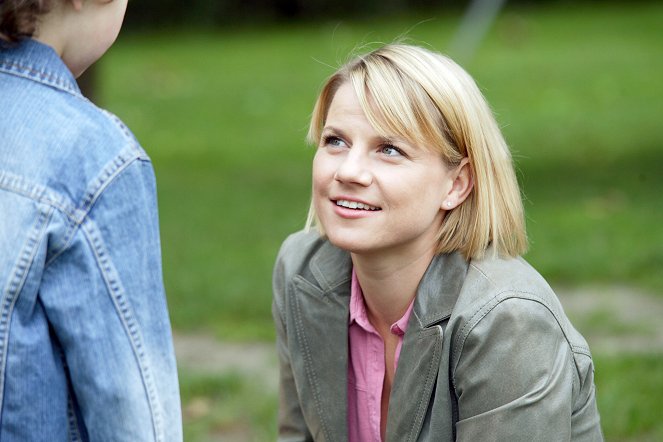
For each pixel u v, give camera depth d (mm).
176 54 23328
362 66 2861
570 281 7473
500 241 2975
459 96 2852
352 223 2803
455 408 2906
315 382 3141
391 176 2771
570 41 23219
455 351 2809
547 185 10609
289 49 23625
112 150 2344
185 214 9844
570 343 2912
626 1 31234
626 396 5184
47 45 2387
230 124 15141
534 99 16344
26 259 2217
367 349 3109
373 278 2965
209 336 6598
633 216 9125
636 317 6594
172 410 2400
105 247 2295
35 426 2275
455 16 29594
